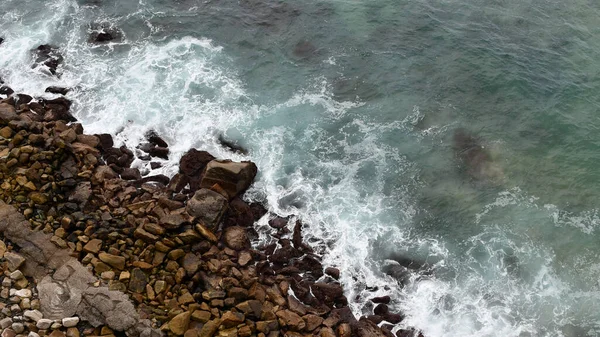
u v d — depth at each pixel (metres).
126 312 19.73
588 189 27.30
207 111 29.50
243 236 23.89
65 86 29.80
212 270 22.00
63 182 23.78
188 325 20.08
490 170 28.11
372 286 23.58
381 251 24.81
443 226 25.88
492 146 29.08
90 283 20.55
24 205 22.58
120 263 21.47
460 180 27.66
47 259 21.02
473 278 24.05
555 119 30.44
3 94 28.89
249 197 26.02
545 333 22.39
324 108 30.50
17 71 30.28
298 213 25.73
